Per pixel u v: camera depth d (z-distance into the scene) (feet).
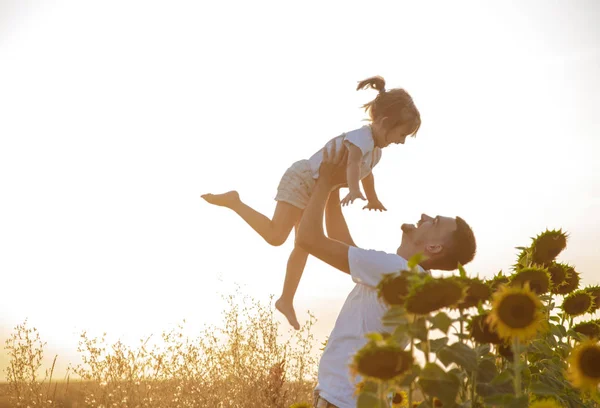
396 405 8.39
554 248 8.38
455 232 9.50
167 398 21.86
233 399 22.53
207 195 14.33
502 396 5.72
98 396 21.16
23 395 21.34
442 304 5.14
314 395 9.70
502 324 5.46
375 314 9.25
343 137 14.82
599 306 8.27
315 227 9.59
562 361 7.80
